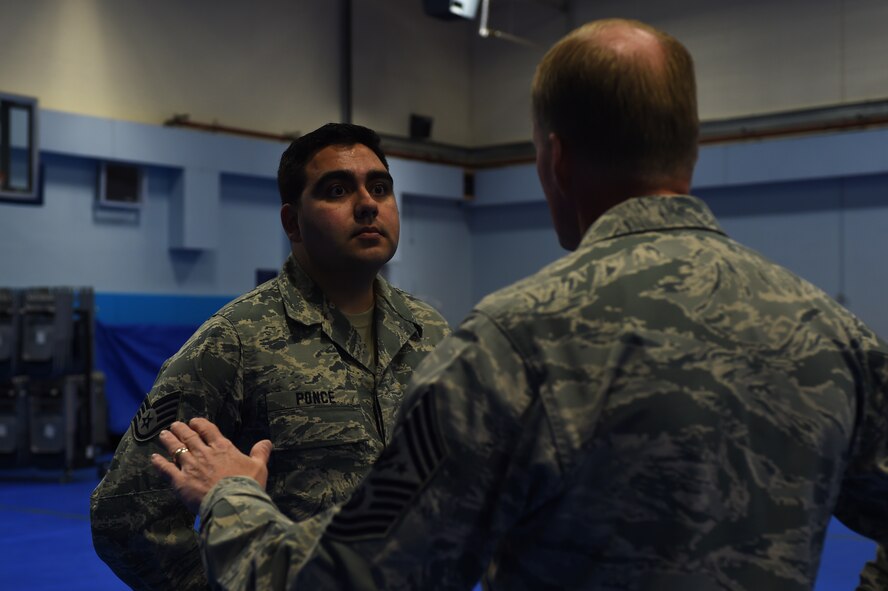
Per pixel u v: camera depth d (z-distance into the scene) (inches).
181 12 478.9
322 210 77.0
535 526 41.9
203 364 72.8
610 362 41.1
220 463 49.5
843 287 498.0
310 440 73.7
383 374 77.7
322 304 78.1
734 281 43.8
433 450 40.3
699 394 41.2
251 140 498.0
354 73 555.5
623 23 45.8
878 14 488.1
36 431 336.5
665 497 40.6
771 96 517.7
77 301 419.2
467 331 41.7
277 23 521.0
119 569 72.7
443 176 593.0
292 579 41.6
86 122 433.4
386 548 40.3
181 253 477.7
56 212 431.5
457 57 615.2
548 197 47.9
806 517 42.1
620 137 44.3
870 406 44.9
